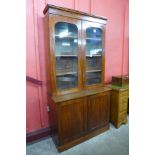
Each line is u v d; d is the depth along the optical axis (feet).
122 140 6.57
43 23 6.13
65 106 5.50
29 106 6.36
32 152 5.80
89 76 6.94
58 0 6.27
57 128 5.55
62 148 5.78
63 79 6.05
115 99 7.55
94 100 6.43
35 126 6.64
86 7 7.18
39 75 6.38
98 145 6.22
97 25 6.39
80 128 6.16
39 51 6.26
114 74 9.27
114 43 8.89
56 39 5.57
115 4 8.45
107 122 7.28
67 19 5.39
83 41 6.04
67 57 6.09
